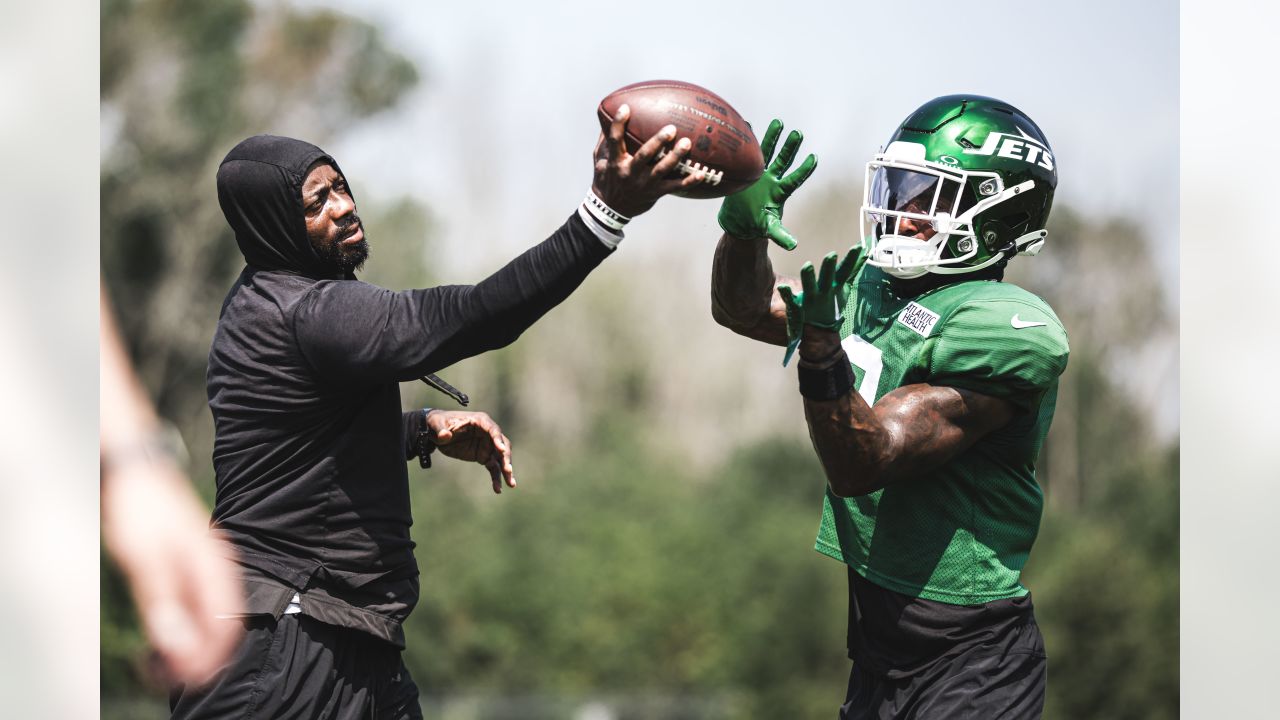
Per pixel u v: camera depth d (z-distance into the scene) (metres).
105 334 7.97
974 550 10.03
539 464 122.12
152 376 113.06
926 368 9.94
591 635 98.81
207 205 115.31
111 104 114.75
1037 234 10.64
